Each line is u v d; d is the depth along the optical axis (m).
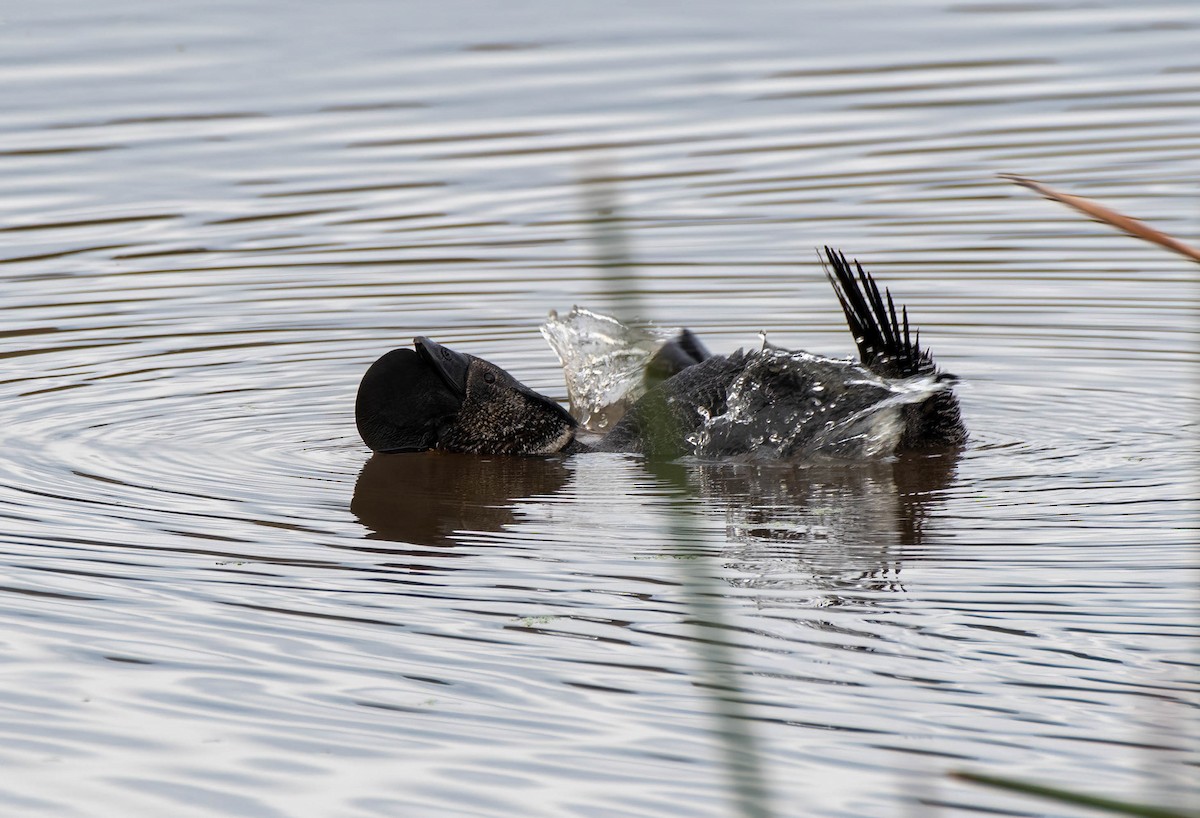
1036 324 27.02
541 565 16.64
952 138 38.16
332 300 29.11
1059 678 13.14
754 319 27.27
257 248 32.09
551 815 11.20
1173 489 18.94
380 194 35.06
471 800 11.45
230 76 42.97
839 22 48.47
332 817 11.27
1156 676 13.11
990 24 48.09
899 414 20.95
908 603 15.08
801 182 35.25
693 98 41.09
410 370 21.84
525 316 28.17
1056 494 18.94
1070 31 47.25
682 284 29.17
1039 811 10.91
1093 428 22.05
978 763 11.65
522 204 34.28
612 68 43.56
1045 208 33.31
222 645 14.43
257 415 23.47
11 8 49.94
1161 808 5.36
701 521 18.19
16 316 28.22
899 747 11.95
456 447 21.94
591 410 24.03
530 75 42.97
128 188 35.31
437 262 31.12
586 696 13.12
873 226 32.44
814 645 14.02
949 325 27.11
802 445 21.03
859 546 17.03
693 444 21.41
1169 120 38.94
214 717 12.89
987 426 22.38
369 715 12.88
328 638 14.55
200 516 18.61
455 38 46.66
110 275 30.56
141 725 12.76
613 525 18.17
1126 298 28.19
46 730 12.66
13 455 21.19
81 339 27.06
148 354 26.31
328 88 42.00
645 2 50.97
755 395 21.50
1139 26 47.50
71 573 16.42
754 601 15.23
